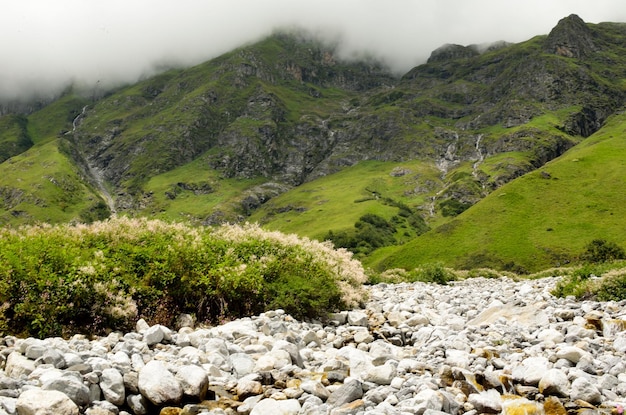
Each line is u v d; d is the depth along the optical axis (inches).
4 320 392.2
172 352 355.6
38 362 286.7
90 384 266.4
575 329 442.3
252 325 459.2
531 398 284.2
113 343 373.7
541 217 5669.3
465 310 697.6
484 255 5123.0
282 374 313.6
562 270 1656.0
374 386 295.4
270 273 613.0
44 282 417.1
